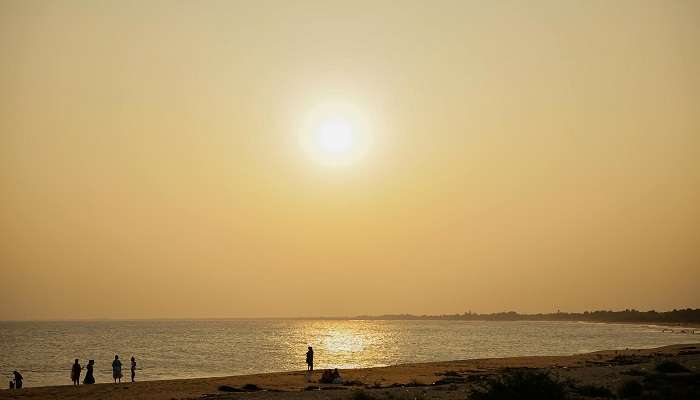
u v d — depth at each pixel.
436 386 39.94
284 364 76.50
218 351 105.88
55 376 62.25
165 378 58.75
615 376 40.19
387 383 45.50
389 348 113.88
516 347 113.56
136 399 37.38
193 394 39.62
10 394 40.44
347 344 131.25
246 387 43.19
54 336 180.38
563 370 47.19
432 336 178.62
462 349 108.94
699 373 37.59
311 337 173.62
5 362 81.88
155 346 124.19
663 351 80.19
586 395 30.12
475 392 27.38
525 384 25.77
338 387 42.97
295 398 34.78
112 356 93.81
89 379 47.38
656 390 30.56
